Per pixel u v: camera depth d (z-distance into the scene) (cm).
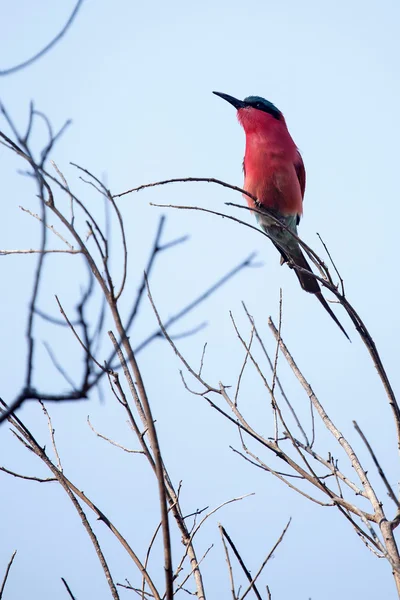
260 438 834
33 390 403
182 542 766
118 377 767
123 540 721
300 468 808
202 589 712
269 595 722
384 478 641
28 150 484
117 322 558
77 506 726
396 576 677
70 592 759
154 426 589
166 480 791
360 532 727
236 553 725
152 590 689
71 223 566
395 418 787
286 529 761
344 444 823
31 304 413
